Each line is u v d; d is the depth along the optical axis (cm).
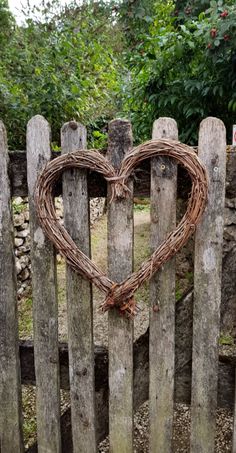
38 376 100
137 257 273
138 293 222
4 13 264
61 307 221
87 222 91
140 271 85
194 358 92
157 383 95
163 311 91
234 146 86
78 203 90
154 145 82
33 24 262
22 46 252
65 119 250
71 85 253
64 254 88
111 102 341
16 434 104
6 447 106
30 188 92
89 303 93
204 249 87
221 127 82
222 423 128
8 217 95
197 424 95
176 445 119
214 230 86
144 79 224
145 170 87
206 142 83
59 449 102
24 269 230
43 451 104
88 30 320
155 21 263
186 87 193
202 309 90
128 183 87
